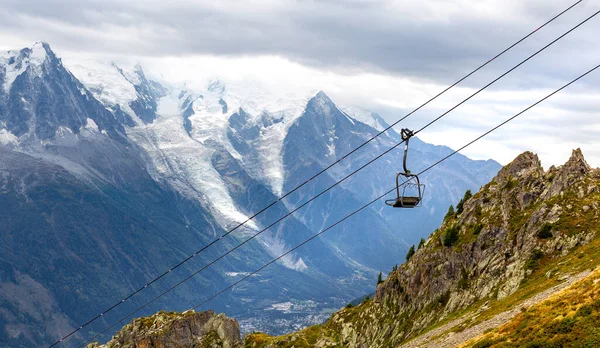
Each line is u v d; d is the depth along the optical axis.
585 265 169.62
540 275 189.50
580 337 107.19
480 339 124.38
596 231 197.75
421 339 192.75
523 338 114.50
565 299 120.06
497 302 190.12
